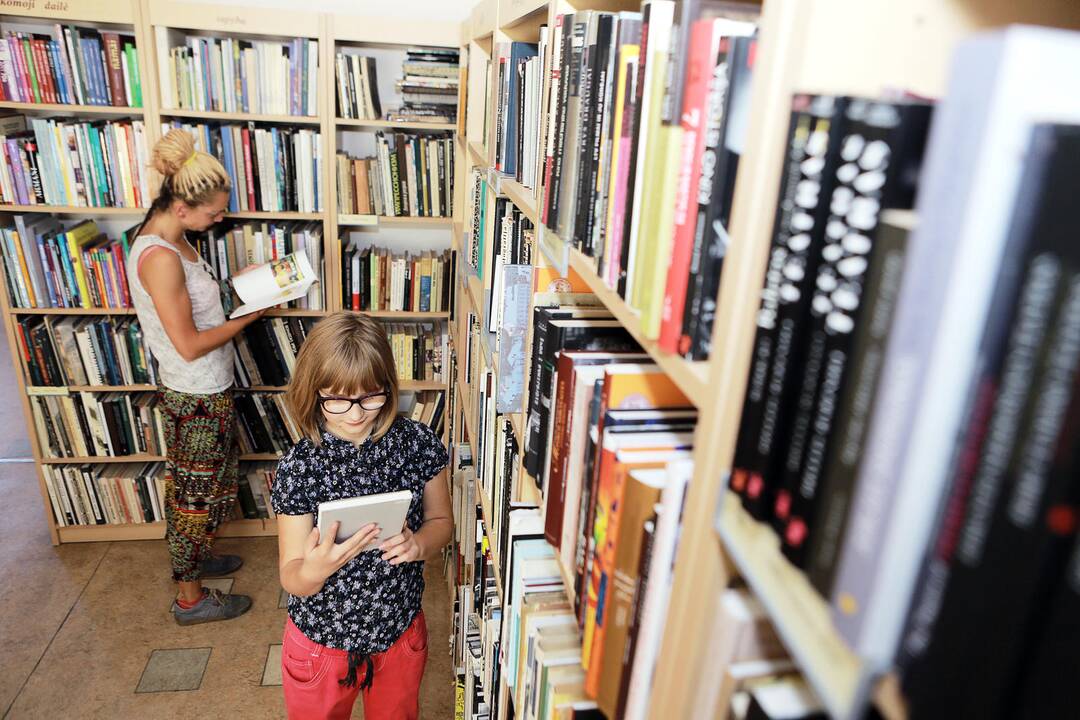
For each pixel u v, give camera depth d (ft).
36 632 8.59
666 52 1.93
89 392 9.77
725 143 1.70
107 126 9.05
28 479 11.91
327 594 5.07
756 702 1.59
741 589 1.76
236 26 8.91
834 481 1.23
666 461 2.24
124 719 7.46
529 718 3.38
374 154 10.69
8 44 8.58
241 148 9.37
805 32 1.37
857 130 1.20
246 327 9.84
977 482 0.96
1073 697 0.85
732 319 1.58
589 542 2.59
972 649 0.97
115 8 8.61
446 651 8.69
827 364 1.27
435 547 5.44
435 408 10.82
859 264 1.19
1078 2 1.71
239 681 8.06
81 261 9.21
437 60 9.71
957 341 0.96
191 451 8.16
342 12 10.18
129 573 9.76
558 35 3.35
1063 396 0.83
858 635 1.13
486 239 5.93
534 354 3.61
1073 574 0.85
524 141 4.75
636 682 2.19
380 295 10.34
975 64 0.91
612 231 2.46
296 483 4.95
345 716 5.64
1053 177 0.84
